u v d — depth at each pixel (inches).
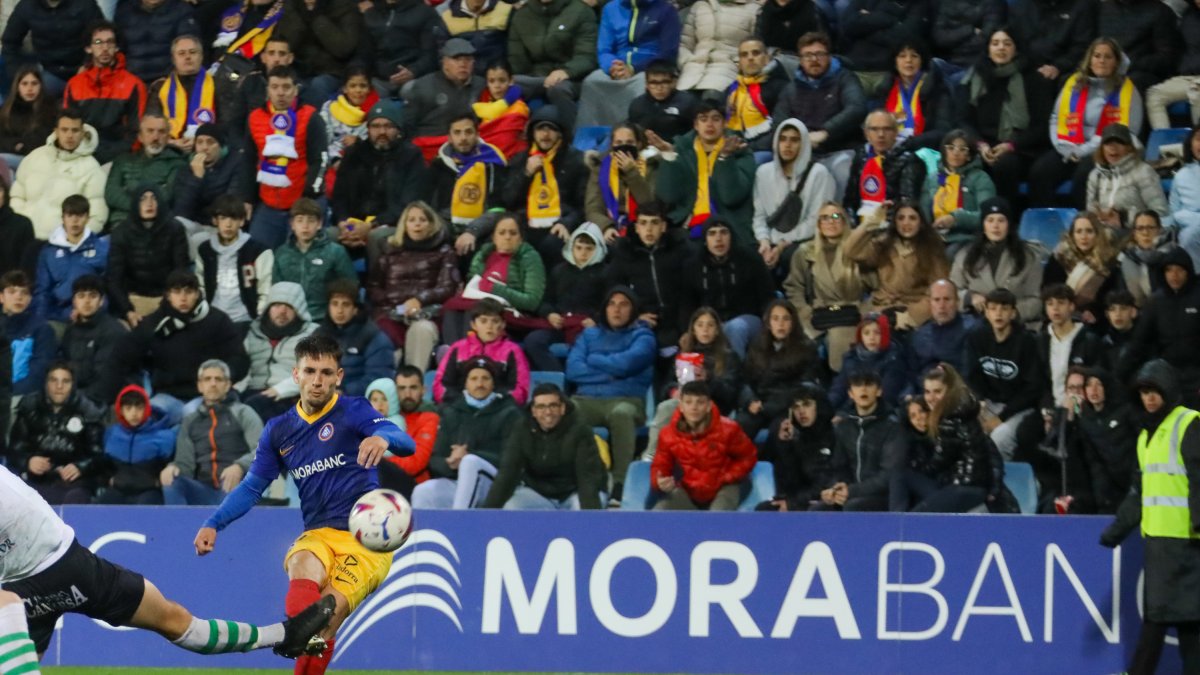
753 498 1432.1
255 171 1804.9
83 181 1786.4
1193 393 1526.8
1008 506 1369.3
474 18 1952.5
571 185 1761.8
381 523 928.9
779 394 1505.9
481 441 1467.8
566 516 1293.1
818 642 1275.8
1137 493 1204.5
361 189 1775.3
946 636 1272.1
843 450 1406.3
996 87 1813.5
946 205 1690.5
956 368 1528.1
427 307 1668.3
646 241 1636.3
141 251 1685.5
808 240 1695.4
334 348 1003.3
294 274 1657.2
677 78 1894.7
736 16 1903.3
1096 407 1387.8
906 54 1809.8
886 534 1279.5
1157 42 1841.8
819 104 1798.7
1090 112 1784.0
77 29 1996.8
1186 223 1668.3
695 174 1727.4
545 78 1910.7
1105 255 1605.6
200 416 1477.6
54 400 1462.8
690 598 1283.2
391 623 1295.5
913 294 1601.9
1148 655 1184.8
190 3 2034.9
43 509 868.6
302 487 1013.2
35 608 868.0
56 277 1696.6
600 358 1568.7
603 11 1918.1
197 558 1307.8
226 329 1590.8
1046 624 1273.4
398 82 1919.3
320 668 1017.5
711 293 1625.2
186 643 904.3
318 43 1921.8
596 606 1286.9
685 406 1390.3
